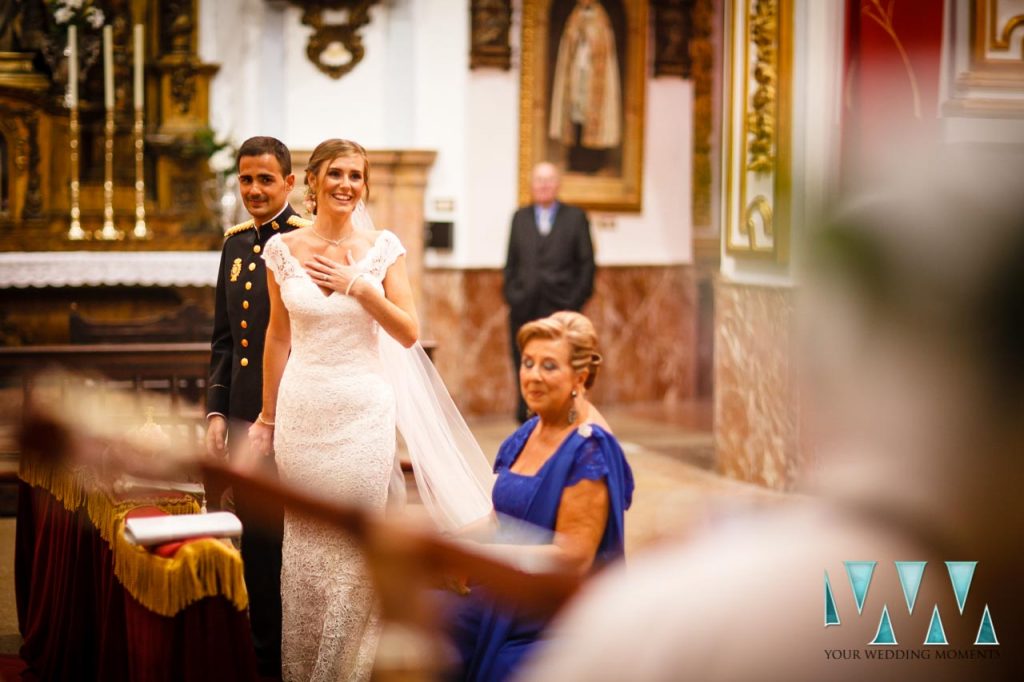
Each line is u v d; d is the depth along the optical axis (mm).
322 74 9359
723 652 621
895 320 454
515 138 10023
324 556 3355
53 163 9164
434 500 3727
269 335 3717
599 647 658
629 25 10391
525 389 2996
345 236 3658
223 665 3008
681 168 10844
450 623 2666
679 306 10914
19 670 4023
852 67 5848
